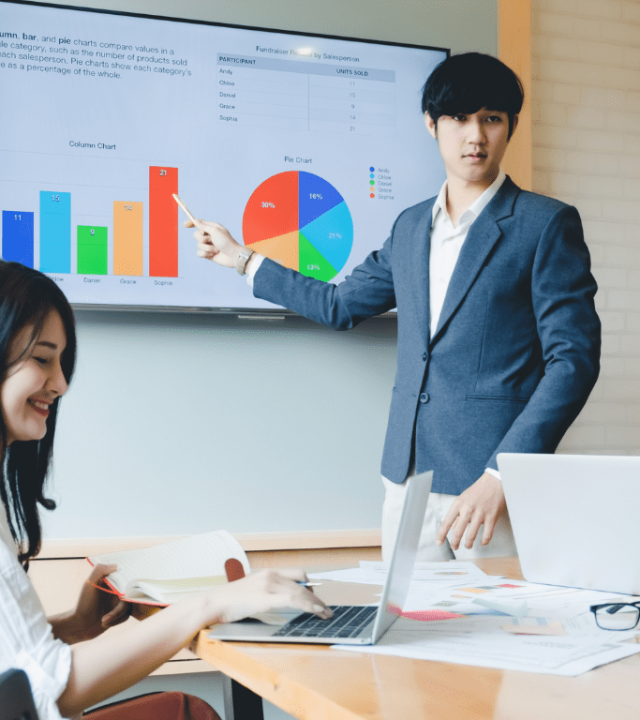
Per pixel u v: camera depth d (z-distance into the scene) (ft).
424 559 5.23
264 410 7.55
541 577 3.51
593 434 9.20
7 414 3.01
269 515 7.50
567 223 5.26
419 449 5.29
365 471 7.76
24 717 1.72
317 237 7.61
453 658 2.28
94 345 7.18
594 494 3.26
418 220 5.82
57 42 7.04
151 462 7.27
